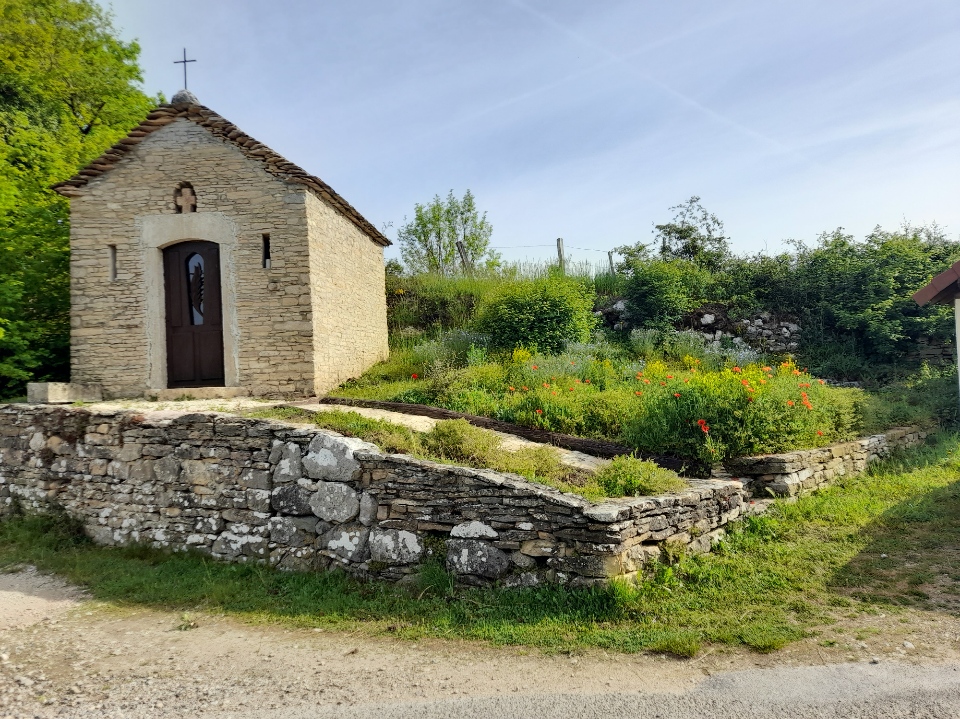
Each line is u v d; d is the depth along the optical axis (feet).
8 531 26.81
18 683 14.49
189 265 36.47
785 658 13.51
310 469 21.54
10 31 58.08
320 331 36.35
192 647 16.33
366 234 46.06
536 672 13.79
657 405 26.96
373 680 13.89
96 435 26.55
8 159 47.01
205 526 23.57
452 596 18.31
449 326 55.57
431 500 19.47
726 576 18.20
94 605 19.80
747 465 24.66
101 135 57.31
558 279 48.98
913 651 13.41
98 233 35.32
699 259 68.90
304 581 20.43
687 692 12.42
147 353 34.99
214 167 35.50
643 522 18.04
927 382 42.60
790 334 51.31
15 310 36.01
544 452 23.22
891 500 24.90
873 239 52.21
